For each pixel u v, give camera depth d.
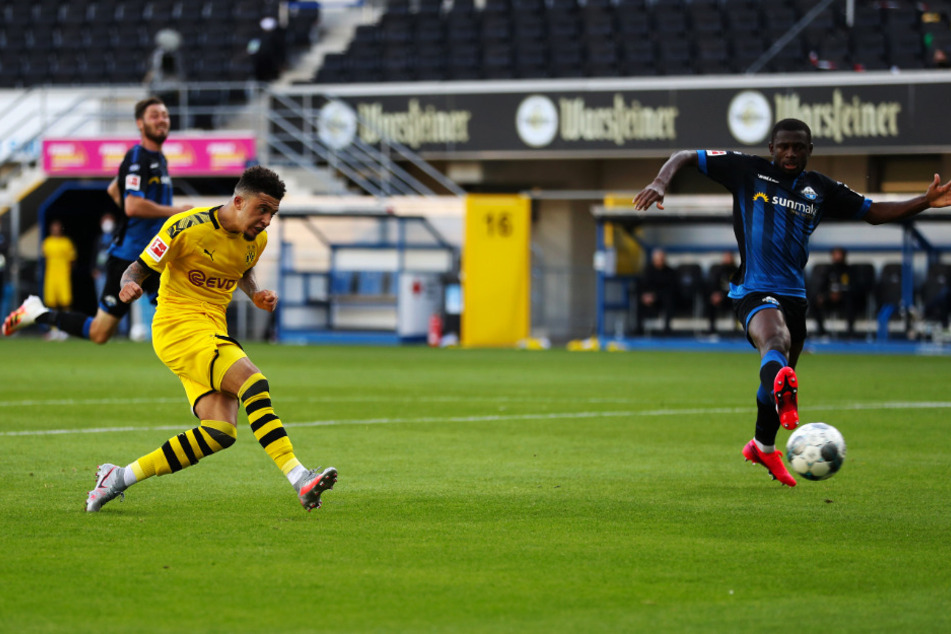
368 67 104.69
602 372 59.44
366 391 47.88
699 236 87.88
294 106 96.12
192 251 20.33
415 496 23.03
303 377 55.22
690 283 85.50
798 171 24.20
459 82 93.19
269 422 19.73
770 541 18.78
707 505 22.11
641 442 32.12
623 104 89.81
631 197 82.25
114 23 113.31
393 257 89.62
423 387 49.97
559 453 29.75
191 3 113.88
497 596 15.27
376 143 93.81
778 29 100.88
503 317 85.56
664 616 14.34
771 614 14.45
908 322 81.06
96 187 90.81
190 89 99.75
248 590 15.50
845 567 16.98
